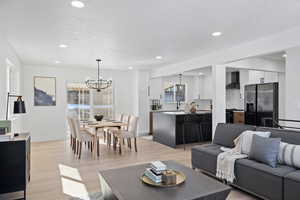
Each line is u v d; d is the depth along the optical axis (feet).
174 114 18.42
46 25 10.05
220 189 6.37
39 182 10.45
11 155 8.32
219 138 12.61
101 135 24.17
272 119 18.65
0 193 8.13
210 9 8.38
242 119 22.31
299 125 10.80
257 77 22.22
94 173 11.71
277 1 7.74
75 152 16.33
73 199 8.71
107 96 25.40
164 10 8.46
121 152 16.34
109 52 15.87
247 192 9.39
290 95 11.23
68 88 23.58
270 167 8.30
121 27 10.39
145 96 25.46
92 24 9.95
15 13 8.63
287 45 11.06
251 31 11.14
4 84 11.93
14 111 10.35
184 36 11.93
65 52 15.74
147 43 13.33
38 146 18.72
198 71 24.98
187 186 6.57
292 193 7.23
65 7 8.11
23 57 17.49
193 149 12.19
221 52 15.30
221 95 15.97
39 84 21.43
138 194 6.03
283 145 8.76
